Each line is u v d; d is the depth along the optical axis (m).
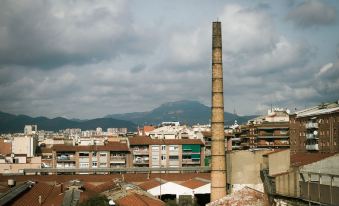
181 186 96.50
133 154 143.75
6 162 134.00
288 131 159.38
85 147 142.25
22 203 65.31
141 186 102.44
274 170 73.44
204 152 147.62
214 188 86.94
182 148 145.25
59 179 111.94
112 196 79.62
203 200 100.75
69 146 142.38
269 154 74.12
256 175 82.44
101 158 141.25
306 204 56.72
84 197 73.44
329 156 67.56
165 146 144.62
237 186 82.56
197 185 97.62
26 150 164.38
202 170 122.56
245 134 179.25
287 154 74.12
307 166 65.12
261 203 63.44
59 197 73.88
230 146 157.00
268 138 161.75
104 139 171.62
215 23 90.31
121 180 104.56
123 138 179.88
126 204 71.31
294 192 60.44
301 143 137.75
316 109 142.50
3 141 169.75
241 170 82.56
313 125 128.00
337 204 51.47
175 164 144.25
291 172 61.50
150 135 169.25
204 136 152.62
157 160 143.88
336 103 141.50
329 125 120.75
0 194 68.69
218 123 88.38
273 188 65.19
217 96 89.06
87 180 113.00
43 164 139.00
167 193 96.00
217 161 87.56
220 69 89.50
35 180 105.94
